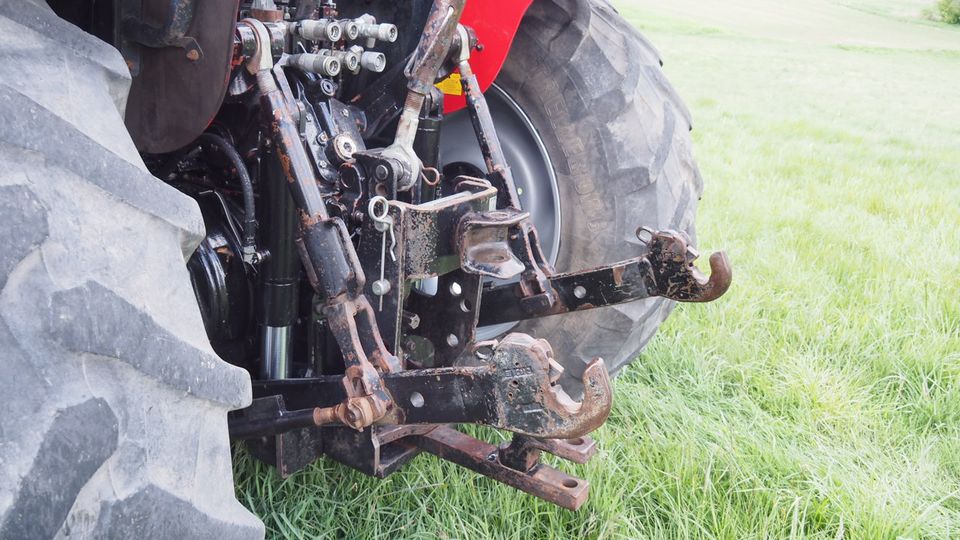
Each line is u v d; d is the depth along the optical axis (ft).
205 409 3.44
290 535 6.18
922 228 15.71
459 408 4.37
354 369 4.58
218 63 4.34
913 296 11.47
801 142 26.20
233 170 5.85
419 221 4.81
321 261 4.59
